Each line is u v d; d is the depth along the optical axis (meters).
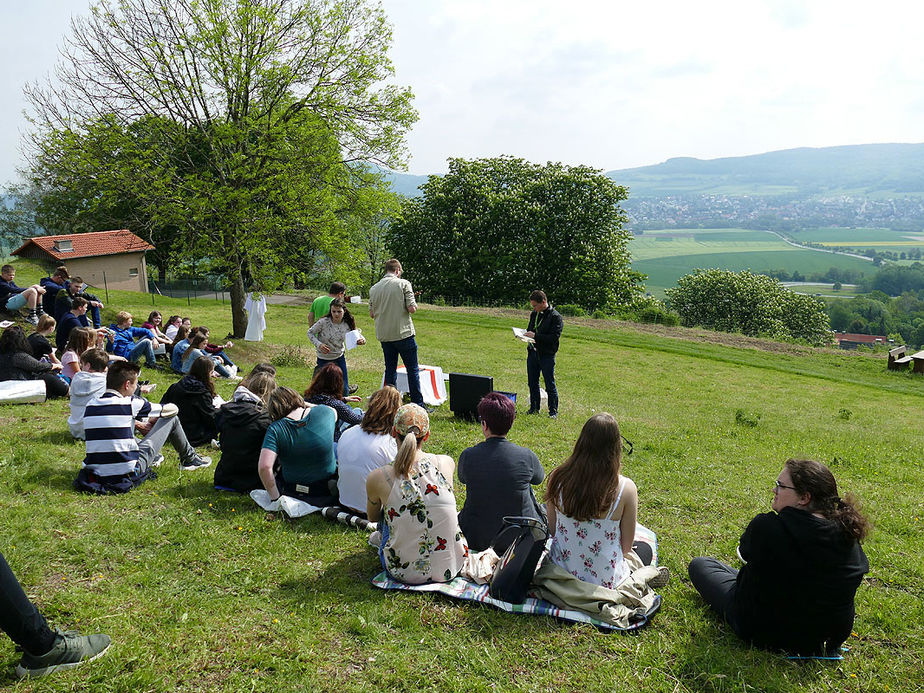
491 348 26.12
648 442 10.13
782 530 3.88
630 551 4.73
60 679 3.40
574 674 3.84
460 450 8.77
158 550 5.05
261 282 19.98
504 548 4.95
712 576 4.66
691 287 75.56
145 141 19.00
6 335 9.86
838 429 13.78
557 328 11.40
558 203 49.53
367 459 5.66
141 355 13.98
